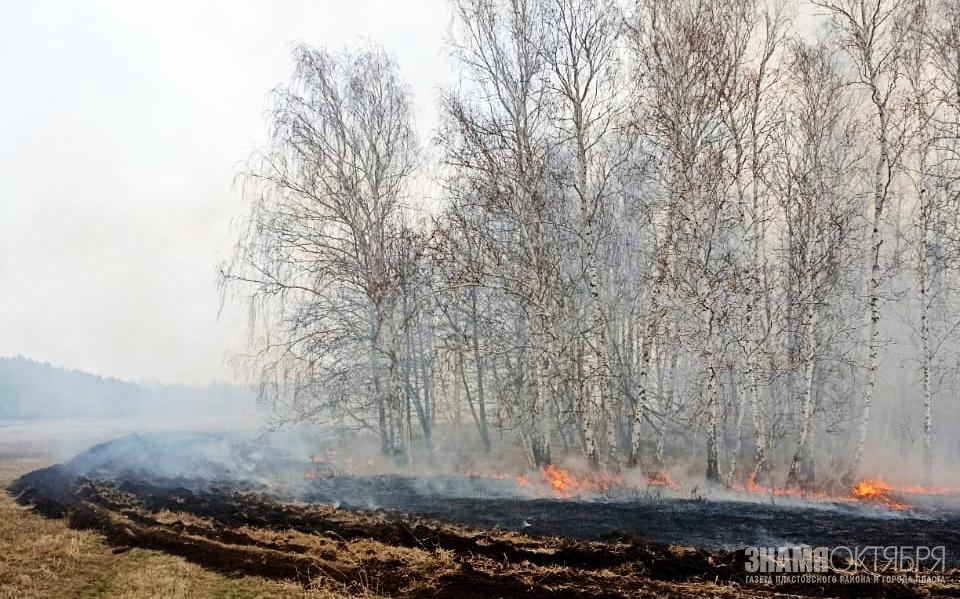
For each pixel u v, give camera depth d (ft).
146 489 55.36
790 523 40.45
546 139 60.29
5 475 64.13
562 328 63.36
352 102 69.87
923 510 45.34
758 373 58.03
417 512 45.06
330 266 68.08
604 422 70.90
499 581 27.99
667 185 57.52
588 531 38.45
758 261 65.77
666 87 56.29
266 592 27.55
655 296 57.88
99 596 27.73
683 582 28.22
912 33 56.08
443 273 61.57
